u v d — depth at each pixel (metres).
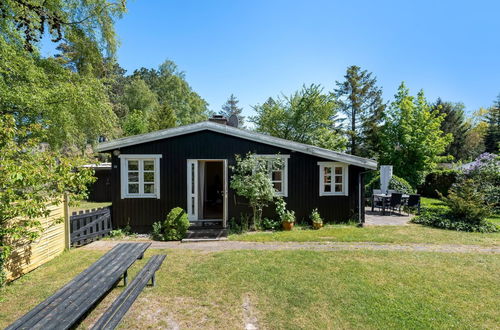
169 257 5.56
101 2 10.24
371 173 18.50
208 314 3.27
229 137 8.59
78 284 3.06
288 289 3.97
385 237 7.28
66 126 9.58
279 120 22.73
